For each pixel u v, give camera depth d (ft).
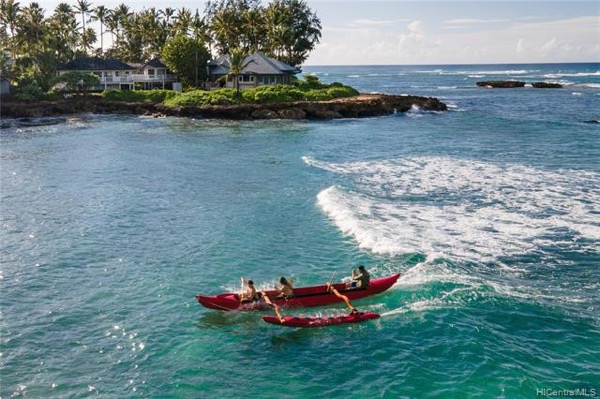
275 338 54.19
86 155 150.30
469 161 132.16
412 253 72.79
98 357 50.44
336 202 96.43
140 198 104.32
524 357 49.16
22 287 65.36
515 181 110.22
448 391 44.62
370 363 49.37
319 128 202.08
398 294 62.08
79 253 76.23
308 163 133.59
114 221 90.27
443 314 57.21
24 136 186.80
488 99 336.29
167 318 57.93
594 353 49.73
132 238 82.23
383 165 129.59
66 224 88.94
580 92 389.80
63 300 61.98
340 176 118.62
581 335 52.80
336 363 49.62
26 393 44.96
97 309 59.77
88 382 46.57
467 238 78.23
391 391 45.06
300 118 233.55
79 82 273.75
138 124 220.64
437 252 73.00
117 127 211.00
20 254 75.82
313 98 256.32
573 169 120.47
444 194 101.55
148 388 45.88
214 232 84.43
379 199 98.89
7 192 109.40
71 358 50.21
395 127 202.28
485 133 180.86
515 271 67.62
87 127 211.20
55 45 307.78
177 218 91.66
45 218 92.12
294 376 47.70
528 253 72.95
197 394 45.11
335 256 74.13
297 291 60.39
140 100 265.95
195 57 290.56
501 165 126.41
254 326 56.59
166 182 117.08
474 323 55.26
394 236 79.05
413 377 46.83
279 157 143.13
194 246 78.64
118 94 267.39
